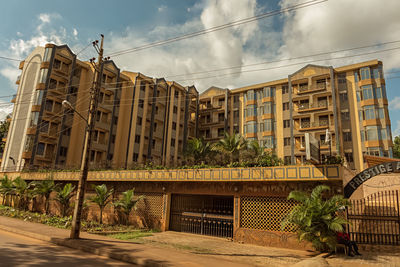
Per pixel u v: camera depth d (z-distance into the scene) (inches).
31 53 1409.9
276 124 1562.5
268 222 482.6
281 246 454.0
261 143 1572.3
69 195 768.3
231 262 346.0
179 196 625.0
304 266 310.2
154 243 459.8
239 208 513.7
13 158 1234.0
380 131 1254.9
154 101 1662.2
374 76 1331.2
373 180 733.3
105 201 700.0
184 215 605.3
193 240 506.0
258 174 488.1
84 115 1364.4
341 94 1385.3
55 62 1332.4
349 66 1385.3
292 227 454.3
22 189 889.5
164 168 631.8
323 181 436.8
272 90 1633.9
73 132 1320.1
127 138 1489.9
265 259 365.1
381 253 388.2
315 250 419.8
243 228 500.1
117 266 306.5
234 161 564.1
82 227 604.4
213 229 559.5
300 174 445.1
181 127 1844.2
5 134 1611.7
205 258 359.6
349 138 1316.4
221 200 655.8
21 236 484.1
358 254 380.8
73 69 1359.5
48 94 1256.8
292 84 1529.3
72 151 1301.7
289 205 465.7
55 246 410.0
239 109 1758.1
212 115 1883.6
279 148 1508.4
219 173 535.2
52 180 832.3
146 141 1598.2
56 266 280.2
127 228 626.8
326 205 382.9
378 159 746.8
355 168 1264.8
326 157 436.8
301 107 1455.5
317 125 1393.9
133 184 689.6
